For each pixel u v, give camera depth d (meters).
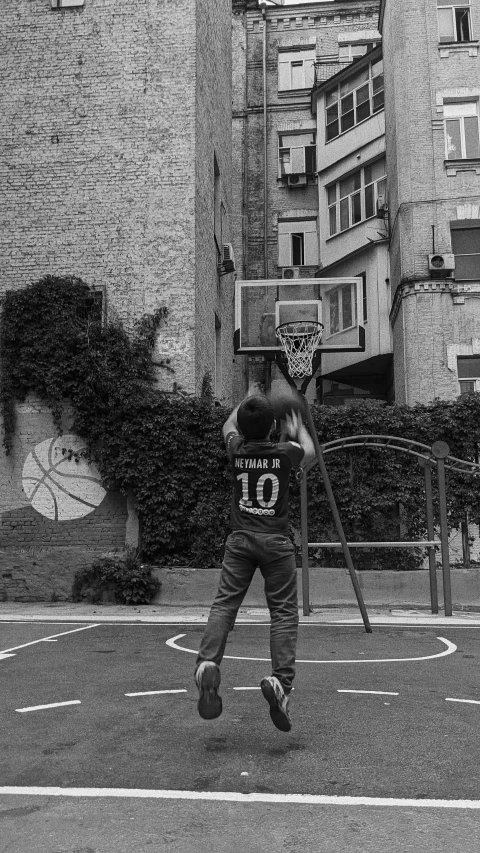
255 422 4.32
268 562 4.18
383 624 10.01
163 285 14.05
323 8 29.59
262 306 18.39
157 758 4.00
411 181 19.88
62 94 14.76
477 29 20.36
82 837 3.01
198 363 14.19
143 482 13.00
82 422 13.30
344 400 25.98
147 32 14.73
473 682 6.04
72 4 14.95
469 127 20.05
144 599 12.53
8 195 14.58
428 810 3.28
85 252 14.28
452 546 13.41
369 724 4.70
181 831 3.06
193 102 14.47
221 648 4.04
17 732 4.55
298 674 6.38
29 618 10.88
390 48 21.94
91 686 5.91
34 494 13.61
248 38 29.69
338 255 26.09
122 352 13.48
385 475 12.46
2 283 14.35
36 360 13.59
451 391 18.78
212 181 16.69
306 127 28.98
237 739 4.35
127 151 14.46
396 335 21.39
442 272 19.09
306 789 3.53
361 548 12.43
